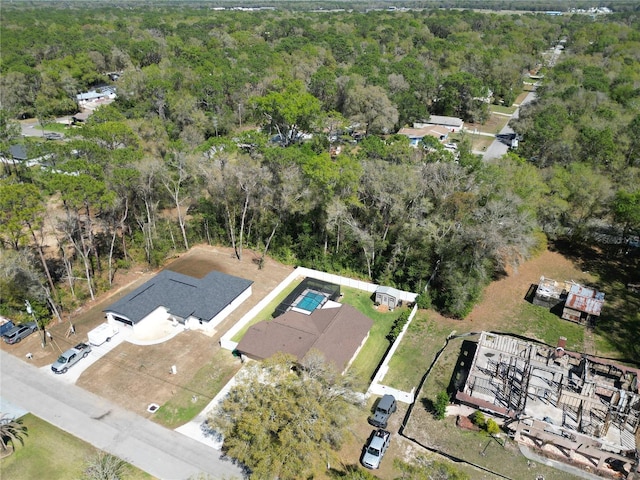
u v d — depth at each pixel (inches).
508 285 1941.4
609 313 1744.6
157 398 1348.4
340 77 3939.5
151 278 1836.9
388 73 4478.3
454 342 1605.6
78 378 1416.1
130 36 6486.2
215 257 2143.2
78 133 2230.6
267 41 6771.7
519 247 1759.4
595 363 1403.8
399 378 1450.5
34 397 1339.8
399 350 1574.8
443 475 1077.1
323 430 1017.5
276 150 2094.0
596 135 2536.9
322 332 1523.1
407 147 2598.4
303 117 3321.9
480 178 2034.9
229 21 7839.6
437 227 1834.4
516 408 1254.9
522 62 5472.4
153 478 1108.5
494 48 5728.3
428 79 4360.2
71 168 1694.1
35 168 2287.2
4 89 3949.3
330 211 1840.6
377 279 1950.1
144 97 3772.1
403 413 1312.7
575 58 5260.8
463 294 1704.0
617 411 1224.8
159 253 2049.7
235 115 3956.7
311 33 6722.4
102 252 2085.4
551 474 1128.8
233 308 1768.0
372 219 2020.2
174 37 6018.7
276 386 1077.8
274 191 2028.8
